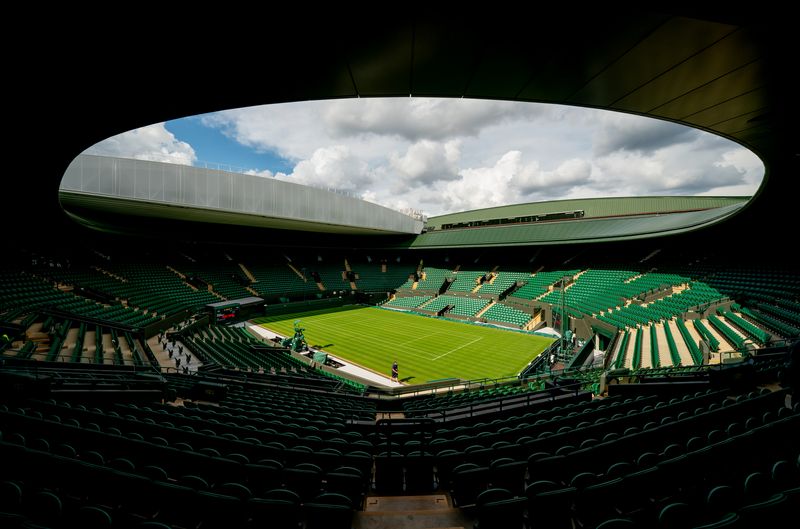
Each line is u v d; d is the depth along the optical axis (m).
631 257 40.59
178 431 7.13
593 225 40.34
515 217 49.88
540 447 6.70
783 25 5.18
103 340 20.55
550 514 4.38
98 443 6.44
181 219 34.19
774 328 18.45
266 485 5.49
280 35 6.19
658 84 7.21
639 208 39.59
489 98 8.11
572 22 5.38
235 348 24.92
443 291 51.19
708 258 32.75
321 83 7.75
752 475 4.45
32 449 5.33
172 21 6.01
